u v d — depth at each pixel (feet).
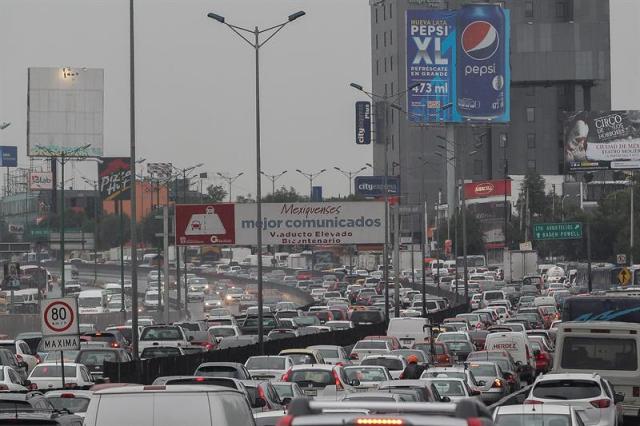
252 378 277.44
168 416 115.44
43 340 249.34
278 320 605.31
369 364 321.73
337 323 596.70
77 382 292.61
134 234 350.02
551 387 221.25
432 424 69.00
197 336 500.74
